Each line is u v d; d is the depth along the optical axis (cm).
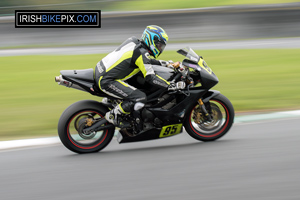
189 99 1803
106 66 1711
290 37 5859
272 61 4094
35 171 1573
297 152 1705
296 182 1427
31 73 3759
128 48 1709
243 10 7906
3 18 7406
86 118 1750
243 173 1506
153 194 1356
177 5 8756
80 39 5916
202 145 1823
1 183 1473
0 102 2809
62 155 1748
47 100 2838
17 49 5266
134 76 1761
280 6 8262
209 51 4753
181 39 5803
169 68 1823
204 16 7412
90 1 9188
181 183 1434
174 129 1830
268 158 1644
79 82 1717
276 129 2016
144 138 1797
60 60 4362
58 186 1434
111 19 7262
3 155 1758
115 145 1883
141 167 1584
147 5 8825
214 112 1878
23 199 1345
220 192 1363
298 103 2570
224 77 3438
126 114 1748
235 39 5769
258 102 2620
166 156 1695
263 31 6294
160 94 1789
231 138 1906
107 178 1489
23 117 2436
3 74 3753
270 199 1312
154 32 1722
